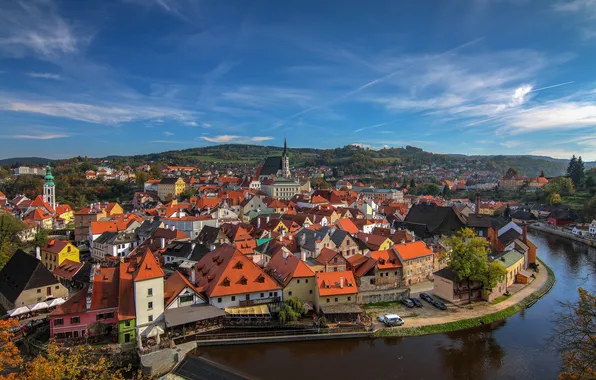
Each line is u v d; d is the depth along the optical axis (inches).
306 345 2731.3
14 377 1587.1
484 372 2439.7
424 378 2373.3
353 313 2992.1
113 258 4534.9
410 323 3014.3
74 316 2645.2
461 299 3516.2
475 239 3565.5
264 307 3014.3
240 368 2436.0
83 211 6417.3
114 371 2374.5
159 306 2753.4
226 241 4520.2
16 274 3548.2
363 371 2432.3
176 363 2456.9
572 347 1638.8
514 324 3127.5
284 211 7313.0
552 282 4220.0
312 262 3550.7
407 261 3833.7
